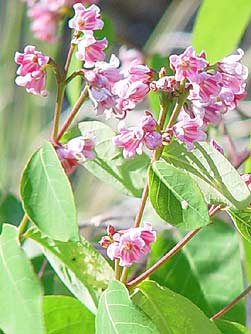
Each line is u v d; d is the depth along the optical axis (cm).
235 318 30
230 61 23
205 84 22
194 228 22
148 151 26
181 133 23
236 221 24
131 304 22
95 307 25
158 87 23
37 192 22
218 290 31
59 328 26
